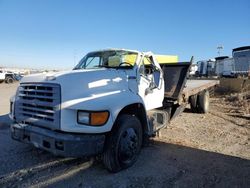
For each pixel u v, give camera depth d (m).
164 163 4.59
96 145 3.74
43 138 3.79
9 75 32.38
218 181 3.93
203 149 5.43
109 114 3.84
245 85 16.50
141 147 4.90
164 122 5.88
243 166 4.54
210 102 13.23
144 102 5.02
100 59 5.47
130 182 3.83
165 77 7.04
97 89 4.11
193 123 8.04
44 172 4.10
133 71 4.93
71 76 3.94
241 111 10.38
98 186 3.69
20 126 4.18
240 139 6.29
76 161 4.54
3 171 4.09
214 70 28.59
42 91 3.94
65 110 3.72
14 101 4.43
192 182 3.88
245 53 22.78
